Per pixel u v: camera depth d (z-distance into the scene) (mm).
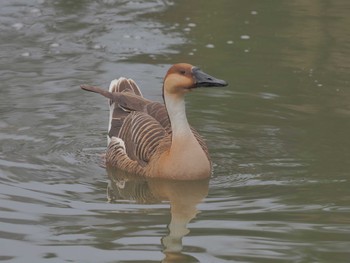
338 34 19203
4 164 13070
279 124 14797
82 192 12258
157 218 11328
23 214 11305
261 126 14719
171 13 20625
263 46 18516
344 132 14375
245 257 10039
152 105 14266
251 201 11867
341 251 10211
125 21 20062
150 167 13102
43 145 13938
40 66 17406
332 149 13734
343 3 21266
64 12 20656
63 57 17969
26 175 12727
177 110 12914
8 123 14656
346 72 17172
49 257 10047
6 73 16938
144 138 13453
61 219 11195
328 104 15602
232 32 19328
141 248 10312
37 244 10406
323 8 20922
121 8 21000
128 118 13945
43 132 14398
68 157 13602
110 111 14398
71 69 17297
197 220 11219
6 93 15914
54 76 16859
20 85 16328
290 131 14492
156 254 10117
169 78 12867
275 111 15312
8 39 18906
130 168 13305
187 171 12805
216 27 19656
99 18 20266
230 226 11016
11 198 11828
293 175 12812
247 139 14234
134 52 18297
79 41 18891
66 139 14219
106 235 10688
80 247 10320
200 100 15844
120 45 18672
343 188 12258
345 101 15734
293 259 9984
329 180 12570
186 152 12883
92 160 13633
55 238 10578
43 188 12281
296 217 11266
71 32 19391
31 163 13203
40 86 16328
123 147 13648
